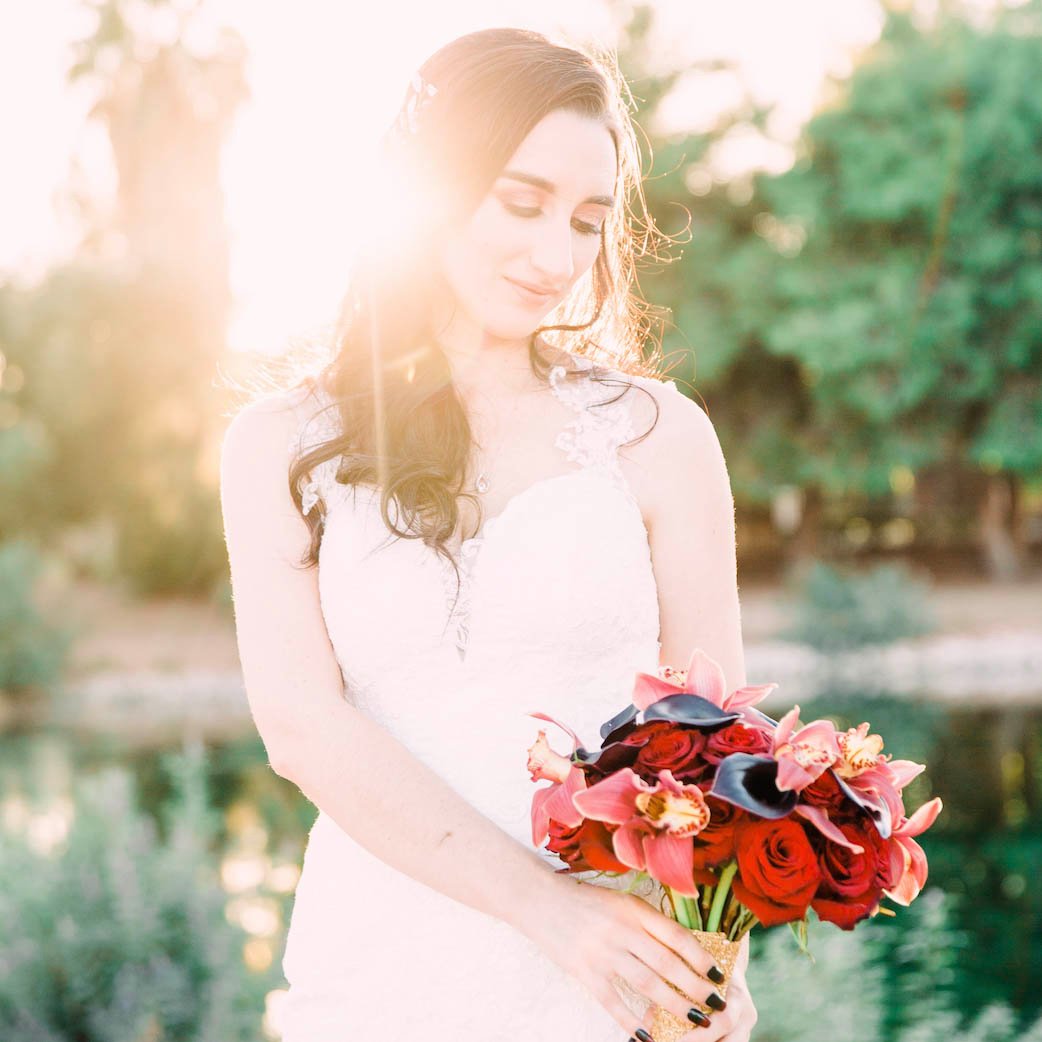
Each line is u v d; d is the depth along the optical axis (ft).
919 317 74.08
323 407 5.74
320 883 5.67
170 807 18.78
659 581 5.76
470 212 5.39
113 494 85.61
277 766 5.33
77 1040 14.99
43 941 15.26
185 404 83.61
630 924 4.84
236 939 15.90
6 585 63.77
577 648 5.48
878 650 61.21
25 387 86.02
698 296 80.28
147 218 87.30
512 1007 5.37
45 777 43.47
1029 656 62.85
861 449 82.38
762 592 86.12
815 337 74.33
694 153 79.25
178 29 85.87
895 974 18.43
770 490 85.76
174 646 74.64
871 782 4.61
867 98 75.31
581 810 4.41
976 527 93.50
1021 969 21.84
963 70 73.72
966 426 83.76
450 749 5.46
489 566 5.48
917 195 72.54
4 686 62.90
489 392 5.80
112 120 86.89
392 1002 5.44
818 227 76.13
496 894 4.95
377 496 5.53
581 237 5.51
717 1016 4.83
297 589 5.53
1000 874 28.76
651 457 5.73
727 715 4.66
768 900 4.39
